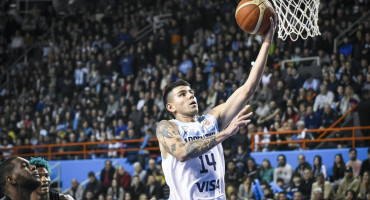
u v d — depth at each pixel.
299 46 16.89
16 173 4.22
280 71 15.83
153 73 18.56
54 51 22.19
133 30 21.38
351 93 14.18
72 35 22.44
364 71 15.15
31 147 16.53
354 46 16.00
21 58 23.09
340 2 18.17
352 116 13.84
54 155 17.19
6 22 23.75
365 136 13.56
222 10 19.33
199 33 19.12
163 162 4.31
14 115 18.98
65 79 19.67
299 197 11.07
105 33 21.59
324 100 14.38
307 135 13.95
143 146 15.09
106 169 14.46
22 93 20.38
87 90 18.59
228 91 15.60
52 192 5.15
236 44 17.83
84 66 19.94
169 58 19.06
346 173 11.62
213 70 16.83
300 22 5.05
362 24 16.12
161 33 19.44
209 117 4.46
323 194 11.45
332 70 15.32
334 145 13.86
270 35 4.56
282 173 12.53
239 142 13.71
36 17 24.05
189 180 4.22
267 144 14.42
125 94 17.81
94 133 16.81
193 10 19.55
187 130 4.33
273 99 15.13
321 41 16.47
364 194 11.30
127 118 16.67
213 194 4.25
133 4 22.38
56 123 18.19
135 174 14.05
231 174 12.57
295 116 14.31
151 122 16.02
